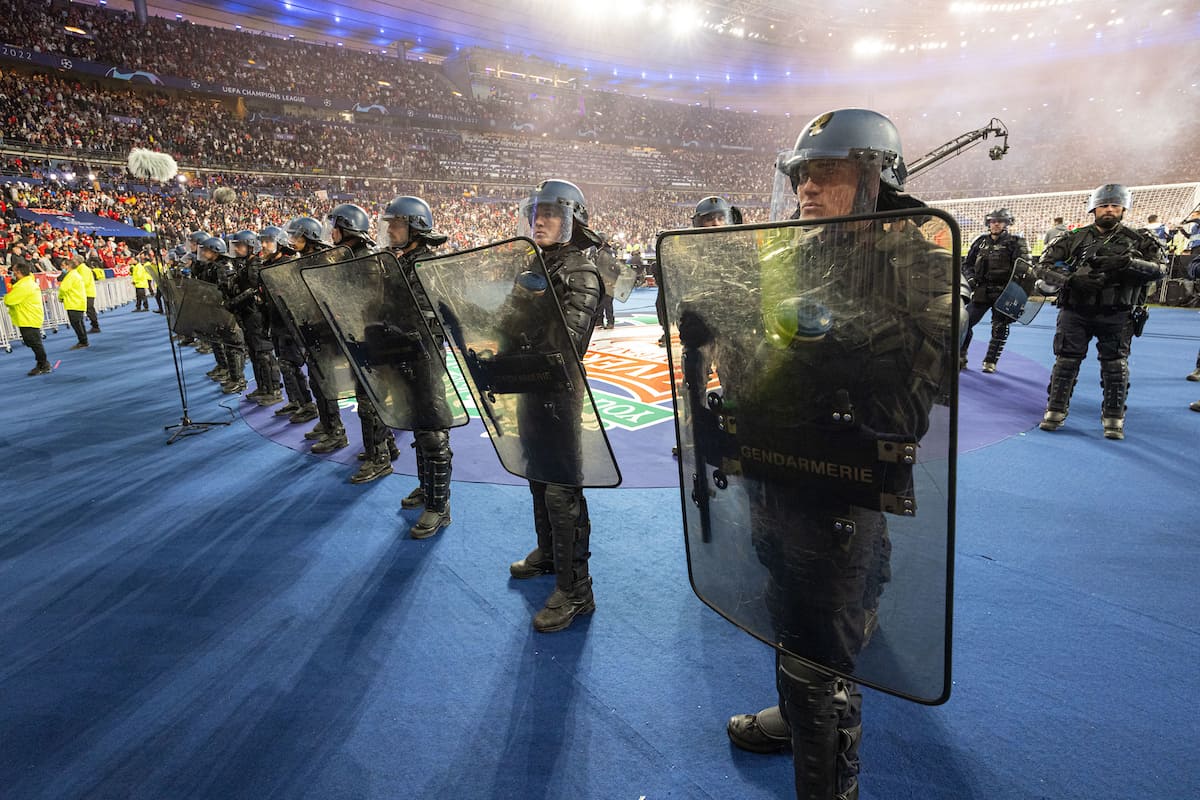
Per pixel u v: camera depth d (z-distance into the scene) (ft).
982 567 9.04
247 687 7.28
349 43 128.88
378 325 9.29
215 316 23.71
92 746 6.41
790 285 3.30
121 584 9.82
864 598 3.54
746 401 3.72
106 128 84.02
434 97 127.03
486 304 6.31
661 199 147.13
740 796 5.52
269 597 9.29
